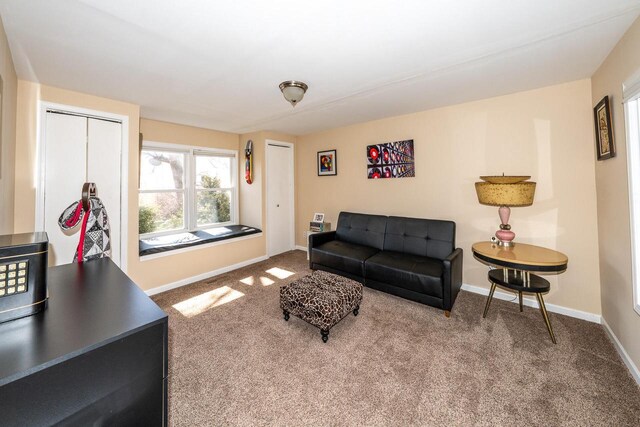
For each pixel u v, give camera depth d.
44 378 0.63
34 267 0.85
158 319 0.83
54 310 0.89
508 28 1.60
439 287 2.42
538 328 2.24
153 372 0.83
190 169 4.09
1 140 1.55
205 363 1.83
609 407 1.44
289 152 4.87
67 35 1.63
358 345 2.03
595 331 2.18
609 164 2.00
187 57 1.92
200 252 3.52
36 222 2.36
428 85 2.47
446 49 1.84
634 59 1.56
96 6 1.36
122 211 2.88
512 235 2.46
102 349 0.72
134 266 2.96
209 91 2.59
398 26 1.57
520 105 2.64
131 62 1.99
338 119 3.70
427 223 3.09
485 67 2.11
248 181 4.52
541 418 1.39
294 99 2.42
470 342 2.05
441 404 1.48
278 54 1.89
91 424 0.71
